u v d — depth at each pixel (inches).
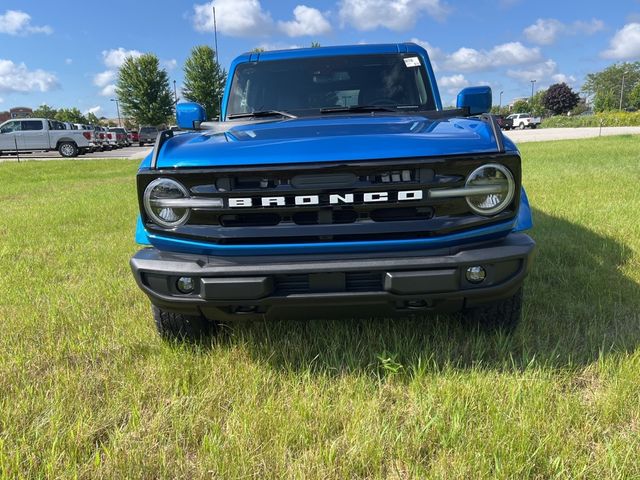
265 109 156.5
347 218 98.3
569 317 129.5
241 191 97.0
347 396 99.0
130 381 107.4
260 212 98.3
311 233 97.7
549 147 741.3
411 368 108.0
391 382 105.4
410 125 115.1
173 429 91.9
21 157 1066.1
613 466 77.0
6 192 471.5
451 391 97.9
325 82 157.3
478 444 83.1
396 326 126.4
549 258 179.6
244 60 164.4
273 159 97.3
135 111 2351.1
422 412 92.7
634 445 82.0
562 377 103.8
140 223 112.7
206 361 116.0
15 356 120.4
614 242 195.2
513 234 104.3
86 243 241.6
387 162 95.3
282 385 105.7
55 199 403.9
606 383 100.3
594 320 127.4
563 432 85.9
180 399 101.0
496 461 77.8
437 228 97.1
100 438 91.7
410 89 155.2
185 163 100.1
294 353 116.4
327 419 92.7
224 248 100.0
